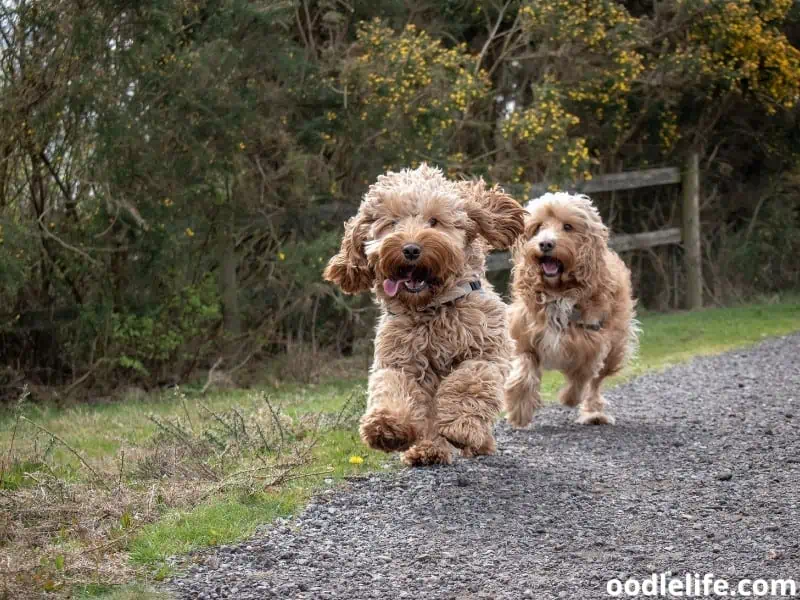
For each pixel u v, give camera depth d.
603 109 4.80
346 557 1.46
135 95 3.23
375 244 1.75
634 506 1.70
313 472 1.89
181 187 3.31
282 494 1.75
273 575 1.40
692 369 3.27
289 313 3.79
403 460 1.96
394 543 1.52
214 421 2.42
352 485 1.82
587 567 1.42
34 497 1.73
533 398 2.39
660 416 2.52
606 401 2.58
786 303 5.33
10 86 3.11
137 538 1.54
